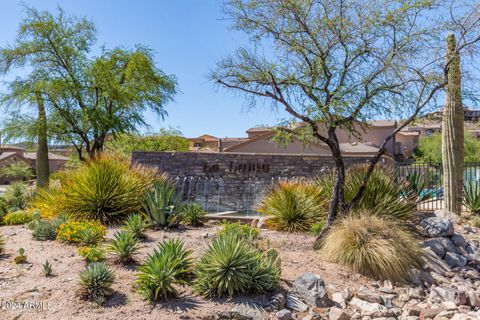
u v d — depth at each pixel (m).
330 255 6.82
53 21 20.84
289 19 7.88
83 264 5.91
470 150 41.00
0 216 9.87
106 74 21.27
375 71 7.63
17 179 47.75
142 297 4.76
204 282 4.98
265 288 5.11
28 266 5.79
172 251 5.27
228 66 8.01
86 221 8.51
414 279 6.48
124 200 9.57
